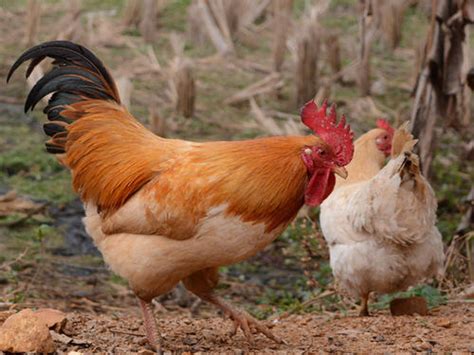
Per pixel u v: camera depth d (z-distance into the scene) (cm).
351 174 913
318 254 1094
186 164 630
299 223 1223
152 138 680
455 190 1330
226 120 1536
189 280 688
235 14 1841
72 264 1084
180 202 614
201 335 728
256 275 1112
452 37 1070
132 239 633
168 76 1642
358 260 805
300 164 632
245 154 628
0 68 1630
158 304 983
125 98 1410
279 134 1429
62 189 1280
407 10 2064
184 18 1988
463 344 700
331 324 802
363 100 1606
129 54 1762
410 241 780
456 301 872
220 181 615
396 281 812
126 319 796
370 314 866
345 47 1845
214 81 1697
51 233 1157
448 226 1196
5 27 1834
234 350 668
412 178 770
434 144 1094
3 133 1423
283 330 771
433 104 1076
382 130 939
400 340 723
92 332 721
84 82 711
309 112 653
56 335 678
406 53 1855
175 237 618
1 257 1069
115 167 665
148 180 646
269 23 1886
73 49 716
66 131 697
